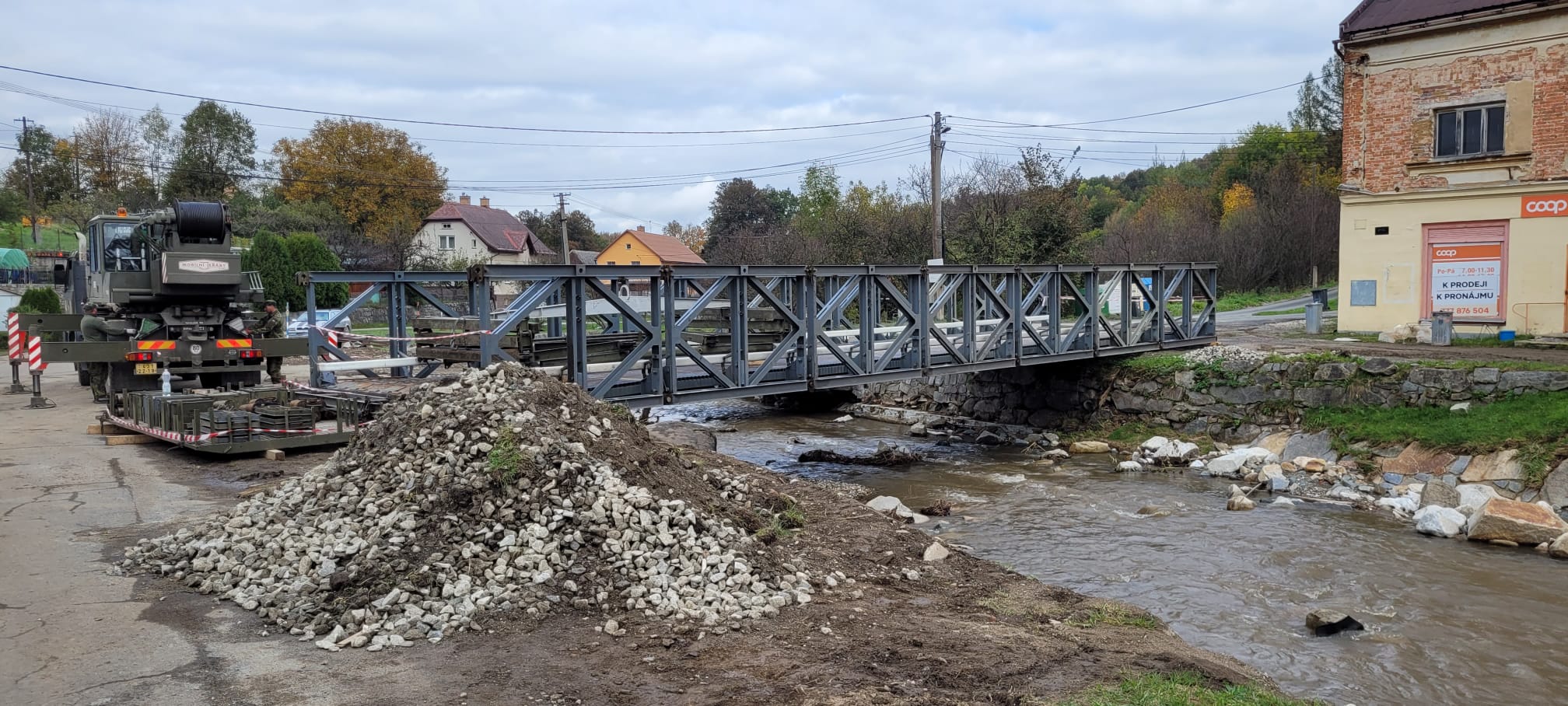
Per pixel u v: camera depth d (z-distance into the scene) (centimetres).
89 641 514
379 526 629
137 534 725
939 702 468
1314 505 1216
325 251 3559
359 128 5584
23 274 4209
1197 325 1956
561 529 626
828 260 3566
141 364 1258
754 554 658
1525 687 646
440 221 5628
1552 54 1728
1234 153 6212
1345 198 2017
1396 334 1873
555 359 1091
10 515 781
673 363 1141
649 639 534
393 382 1205
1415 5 1939
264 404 1062
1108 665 546
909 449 1714
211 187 5781
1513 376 1336
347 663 492
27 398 1655
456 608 555
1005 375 1953
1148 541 1038
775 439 1842
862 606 622
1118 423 1752
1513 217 1794
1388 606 815
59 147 5803
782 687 477
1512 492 1153
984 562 797
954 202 3541
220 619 552
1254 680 586
